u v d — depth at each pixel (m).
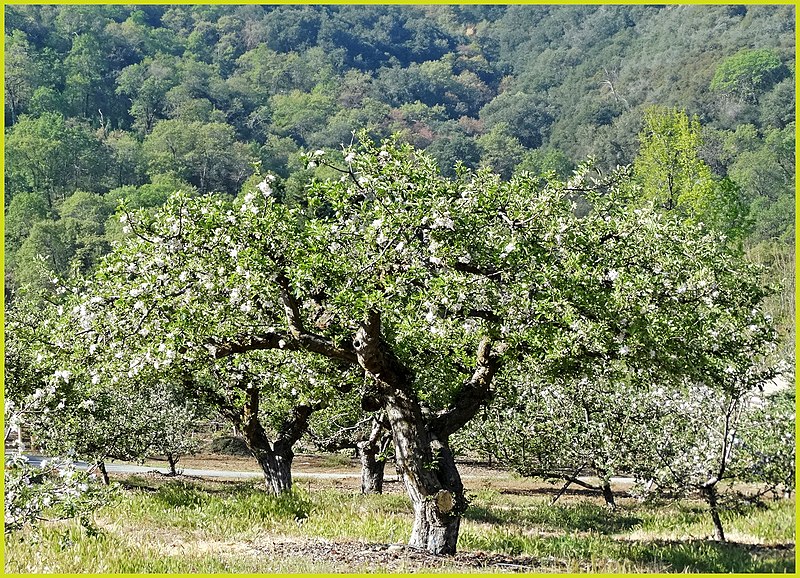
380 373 12.30
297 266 11.31
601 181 13.14
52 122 111.06
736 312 13.75
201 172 117.94
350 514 16.23
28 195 85.75
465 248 11.12
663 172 48.94
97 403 21.12
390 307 11.30
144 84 136.62
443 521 12.45
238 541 13.45
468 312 11.45
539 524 17.86
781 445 14.02
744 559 12.23
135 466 35.00
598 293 11.35
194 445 30.42
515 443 21.09
